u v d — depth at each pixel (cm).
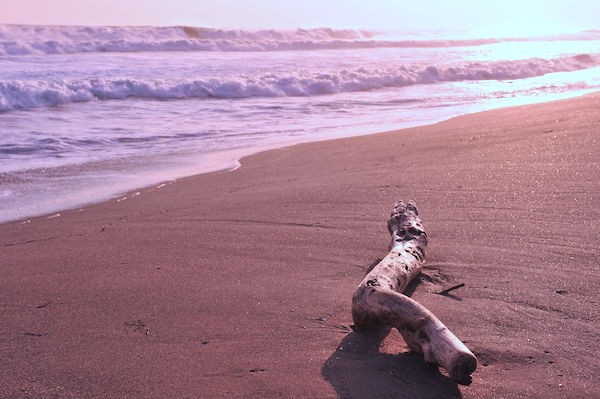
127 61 1744
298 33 3092
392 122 1036
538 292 308
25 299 331
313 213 485
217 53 2205
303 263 375
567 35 4266
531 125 827
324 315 296
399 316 252
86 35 2272
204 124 1019
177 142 879
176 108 1158
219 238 436
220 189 611
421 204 480
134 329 288
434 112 1155
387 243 404
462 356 223
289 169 691
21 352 267
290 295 323
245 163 741
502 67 1852
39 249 432
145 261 393
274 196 552
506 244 379
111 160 761
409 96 1398
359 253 388
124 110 1110
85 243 443
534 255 358
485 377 235
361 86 1516
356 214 474
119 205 565
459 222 427
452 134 825
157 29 2480
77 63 1625
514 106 1113
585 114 886
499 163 599
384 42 3036
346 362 248
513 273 334
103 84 1209
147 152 812
